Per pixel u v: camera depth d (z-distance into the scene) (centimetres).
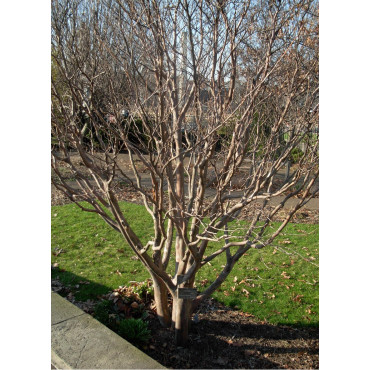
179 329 318
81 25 296
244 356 317
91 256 527
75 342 297
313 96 270
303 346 335
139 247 295
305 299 418
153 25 252
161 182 267
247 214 712
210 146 264
